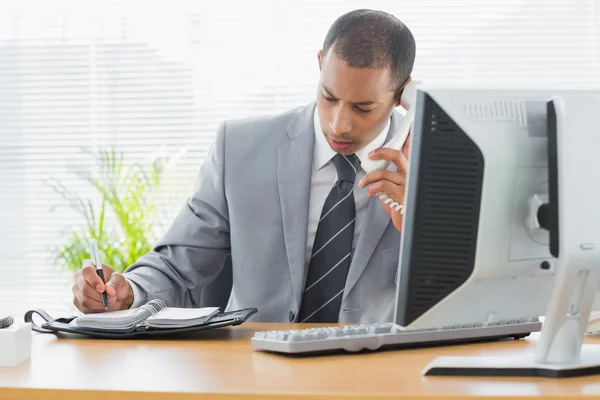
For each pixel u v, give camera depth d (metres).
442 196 1.03
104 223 3.57
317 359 1.20
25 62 3.69
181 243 1.88
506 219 1.05
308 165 1.86
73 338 1.44
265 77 3.57
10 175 3.69
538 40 3.48
